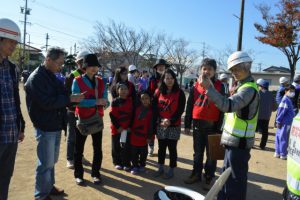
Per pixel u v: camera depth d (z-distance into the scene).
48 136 4.22
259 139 10.44
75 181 5.38
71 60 7.92
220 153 4.25
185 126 5.64
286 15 21.53
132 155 5.93
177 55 47.59
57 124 4.28
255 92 3.40
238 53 3.49
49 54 4.12
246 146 3.47
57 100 4.06
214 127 5.32
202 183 5.62
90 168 6.12
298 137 2.56
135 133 5.88
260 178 6.24
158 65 6.47
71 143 6.02
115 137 6.14
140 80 11.27
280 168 6.99
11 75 3.68
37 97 3.98
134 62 36.53
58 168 6.02
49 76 4.16
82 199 4.72
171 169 5.80
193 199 3.43
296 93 8.20
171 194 3.52
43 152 4.27
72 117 5.96
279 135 7.84
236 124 3.48
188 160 7.12
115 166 6.25
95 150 5.33
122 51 36.53
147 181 5.62
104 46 36.62
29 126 9.86
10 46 3.50
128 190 5.16
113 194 4.97
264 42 22.05
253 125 3.50
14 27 3.47
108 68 36.91
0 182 3.85
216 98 3.25
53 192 4.79
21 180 5.25
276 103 9.65
